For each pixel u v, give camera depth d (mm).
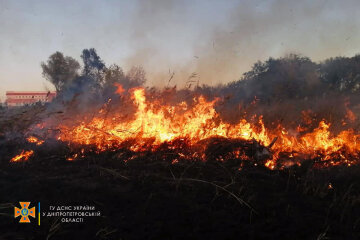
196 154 5086
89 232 2455
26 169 4363
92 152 5445
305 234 2438
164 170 4309
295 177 3957
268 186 3609
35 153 5281
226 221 2666
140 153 5297
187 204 3033
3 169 4340
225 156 4922
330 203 3094
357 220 2664
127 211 2875
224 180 3830
